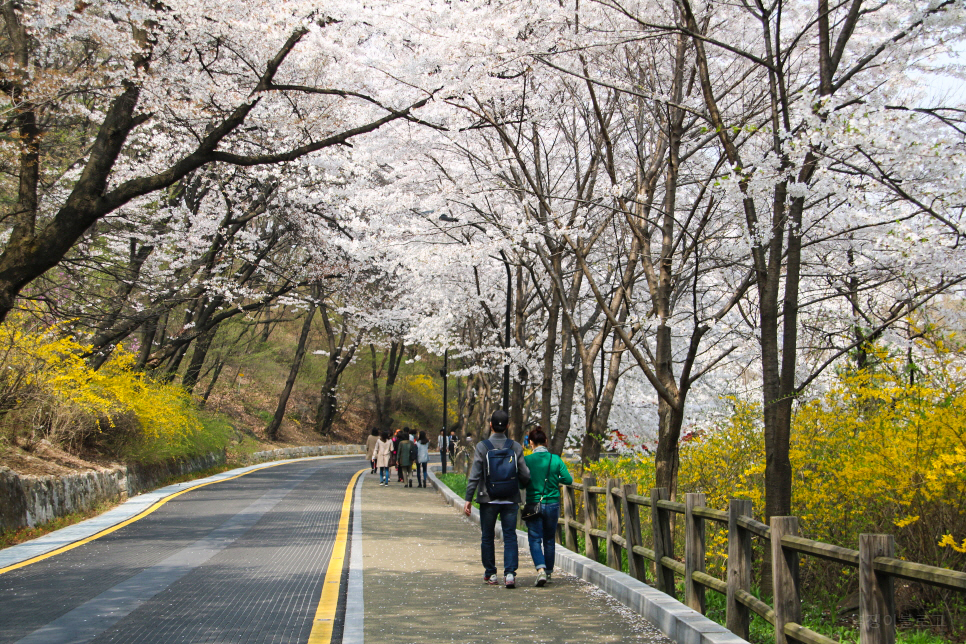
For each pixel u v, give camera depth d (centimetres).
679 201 1700
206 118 1501
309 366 5584
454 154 1706
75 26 1316
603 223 1505
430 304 2469
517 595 790
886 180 887
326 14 1241
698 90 1334
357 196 1830
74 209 1181
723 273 1499
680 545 1050
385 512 1656
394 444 2708
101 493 1675
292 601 748
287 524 1395
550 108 1513
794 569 506
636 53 1297
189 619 670
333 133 1650
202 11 1239
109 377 1992
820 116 851
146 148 2091
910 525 773
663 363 1124
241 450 3591
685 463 1134
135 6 1217
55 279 2034
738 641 521
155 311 2116
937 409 745
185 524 1388
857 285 1214
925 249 946
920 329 1112
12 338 1534
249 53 1459
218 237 2455
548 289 2086
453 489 2250
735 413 1103
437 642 590
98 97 1741
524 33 1210
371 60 1316
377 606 721
